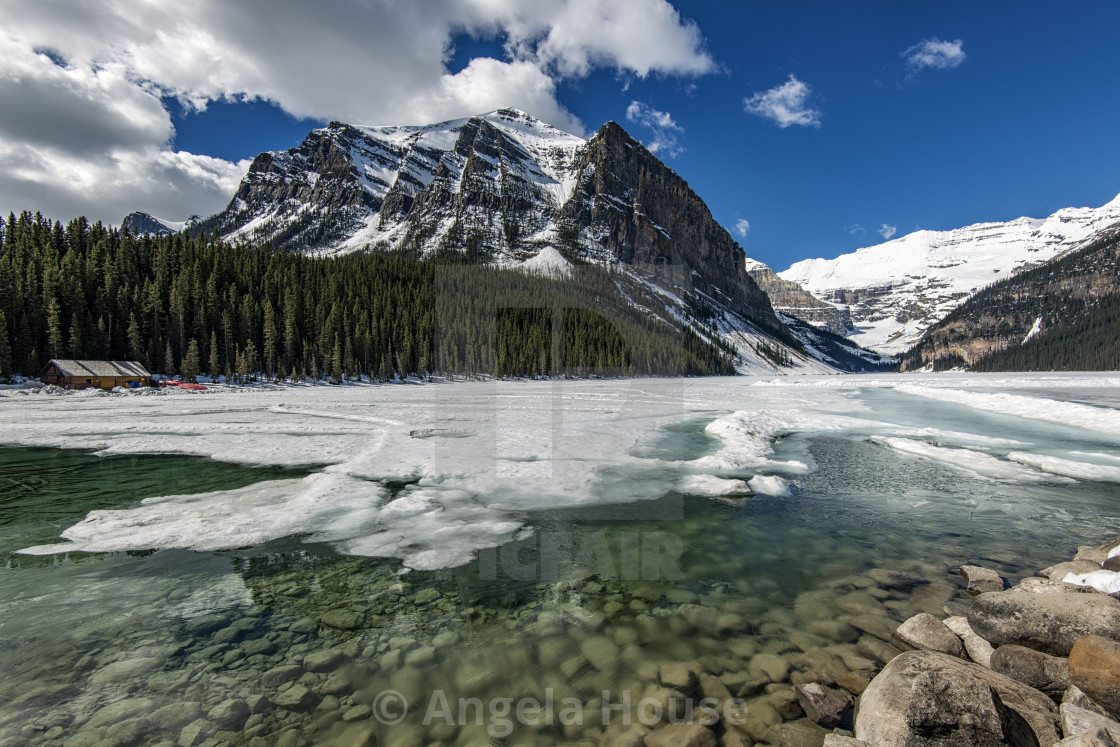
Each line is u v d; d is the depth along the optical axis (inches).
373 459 350.0
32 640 115.1
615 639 115.1
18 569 164.2
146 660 105.7
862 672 103.1
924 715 79.1
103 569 163.6
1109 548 172.1
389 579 153.3
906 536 205.9
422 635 117.0
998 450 425.4
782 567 168.6
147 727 81.4
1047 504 259.3
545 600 137.3
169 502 249.0
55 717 84.4
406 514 219.8
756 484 289.7
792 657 108.6
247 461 358.0
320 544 185.9
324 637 116.4
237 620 126.0
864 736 81.4
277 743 76.5
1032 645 111.8
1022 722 83.3
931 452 403.9
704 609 133.1
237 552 179.2
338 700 89.7
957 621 127.6
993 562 177.6
